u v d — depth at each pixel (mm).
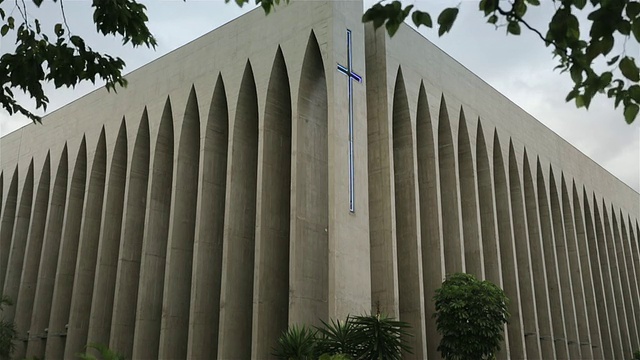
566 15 5348
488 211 30078
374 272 23531
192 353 22953
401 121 26578
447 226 27578
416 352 23547
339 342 17141
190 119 27688
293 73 24078
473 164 29516
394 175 26250
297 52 24234
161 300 26344
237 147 24984
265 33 25688
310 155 23344
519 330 29438
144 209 28828
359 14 25203
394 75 26016
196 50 28219
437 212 26391
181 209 26203
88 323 28891
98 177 31094
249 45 26109
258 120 25297
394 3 5582
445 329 20688
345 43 23938
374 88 25781
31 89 9875
